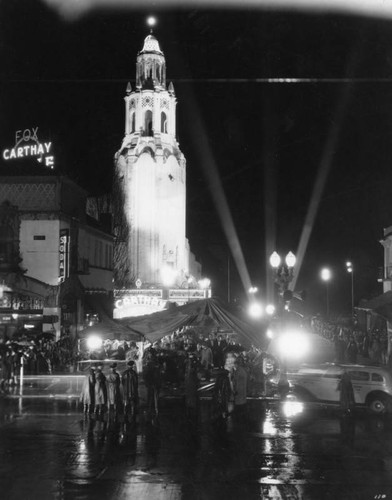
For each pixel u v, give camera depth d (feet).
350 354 137.28
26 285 162.20
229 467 48.47
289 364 121.60
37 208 171.94
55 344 137.80
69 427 67.26
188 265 309.01
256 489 41.83
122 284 279.90
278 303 102.37
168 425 69.56
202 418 74.79
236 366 81.87
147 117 298.56
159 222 286.05
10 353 105.91
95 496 39.81
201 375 110.22
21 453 53.62
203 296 248.32
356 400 80.28
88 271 188.03
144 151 288.30
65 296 152.87
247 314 104.47
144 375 78.28
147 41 305.12
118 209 286.87
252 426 69.05
